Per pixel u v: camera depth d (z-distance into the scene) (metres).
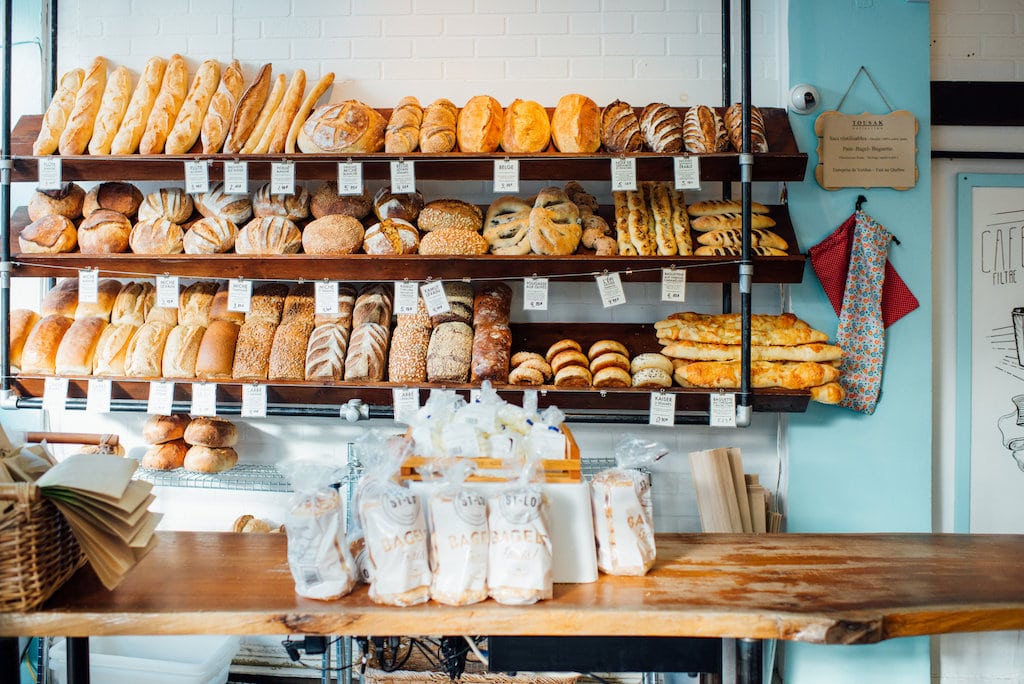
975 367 3.16
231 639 2.94
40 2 3.26
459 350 2.76
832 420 3.02
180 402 2.90
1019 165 3.19
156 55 3.20
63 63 3.23
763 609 1.58
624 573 1.78
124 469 1.68
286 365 2.77
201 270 2.84
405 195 2.95
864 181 3.02
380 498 1.62
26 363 2.82
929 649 2.98
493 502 1.65
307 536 1.61
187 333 2.84
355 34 3.19
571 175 2.84
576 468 1.79
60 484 1.56
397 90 3.18
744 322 2.63
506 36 3.16
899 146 3.02
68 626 1.54
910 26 3.05
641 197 2.93
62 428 3.25
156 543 1.80
